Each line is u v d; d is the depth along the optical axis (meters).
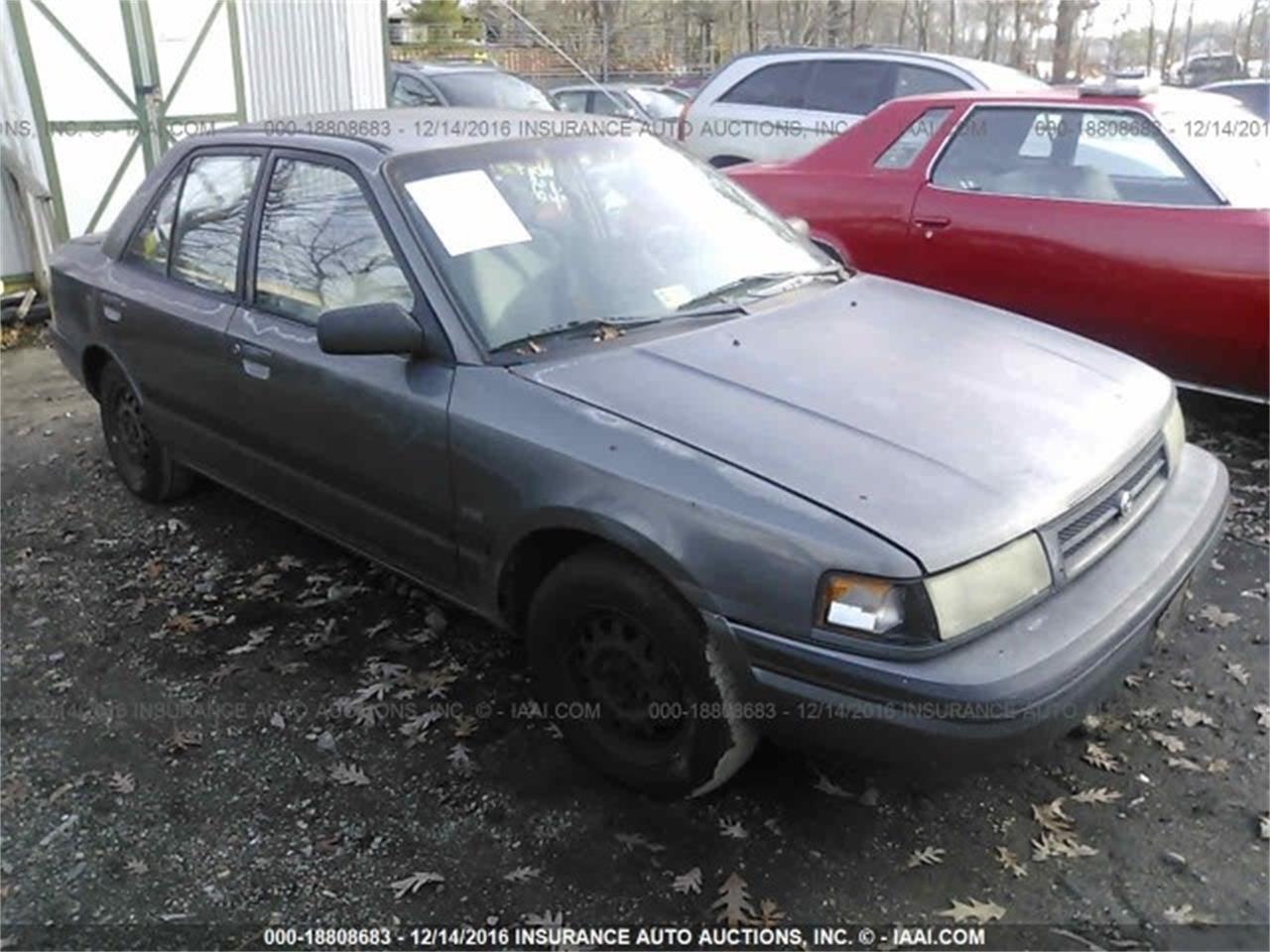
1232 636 3.46
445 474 2.93
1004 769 2.89
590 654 2.78
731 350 2.97
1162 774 2.86
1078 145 5.33
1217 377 4.96
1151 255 4.92
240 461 3.83
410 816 2.78
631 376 2.81
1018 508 2.39
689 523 2.43
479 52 21.31
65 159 8.00
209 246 3.87
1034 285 5.33
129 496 4.75
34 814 2.83
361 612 3.73
